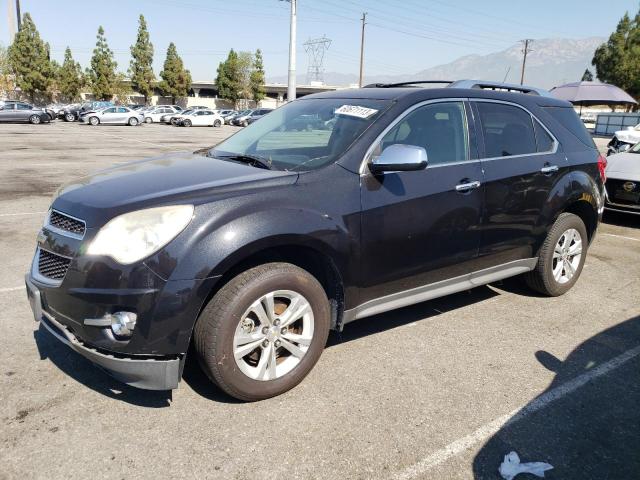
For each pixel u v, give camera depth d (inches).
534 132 177.2
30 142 835.4
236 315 111.3
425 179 141.0
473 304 185.0
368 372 135.3
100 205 111.6
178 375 109.2
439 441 108.7
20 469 96.7
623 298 194.4
